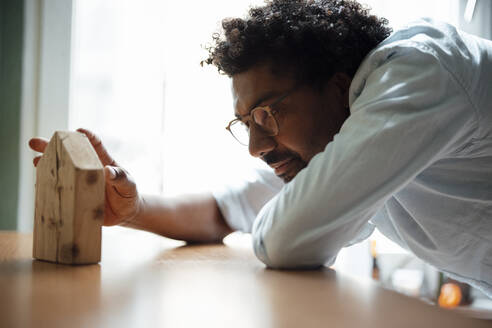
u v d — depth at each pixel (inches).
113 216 39.0
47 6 79.4
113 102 79.7
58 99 79.8
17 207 77.2
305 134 34.6
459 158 34.1
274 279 24.3
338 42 34.3
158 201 44.9
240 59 33.9
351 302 18.6
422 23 33.1
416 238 39.3
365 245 82.7
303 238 28.5
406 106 28.1
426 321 15.7
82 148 29.1
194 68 79.9
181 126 79.4
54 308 17.0
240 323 15.3
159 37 80.0
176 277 24.4
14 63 78.0
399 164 27.7
